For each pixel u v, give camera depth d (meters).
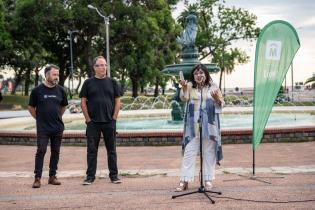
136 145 12.86
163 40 48.75
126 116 23.95
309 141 13.02
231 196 6.27
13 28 45.28
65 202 6.18
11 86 75.19
